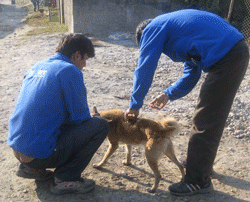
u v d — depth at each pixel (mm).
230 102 2729
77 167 2889
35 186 3105
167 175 3447
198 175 2949
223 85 2625
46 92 2631
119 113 3404
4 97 5688
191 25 2625
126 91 6281
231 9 10203
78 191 2969
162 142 3094
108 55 9570
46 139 2627
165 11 13812
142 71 2705
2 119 4707
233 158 3807
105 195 3018
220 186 3244
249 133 4406
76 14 12945
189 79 3174
